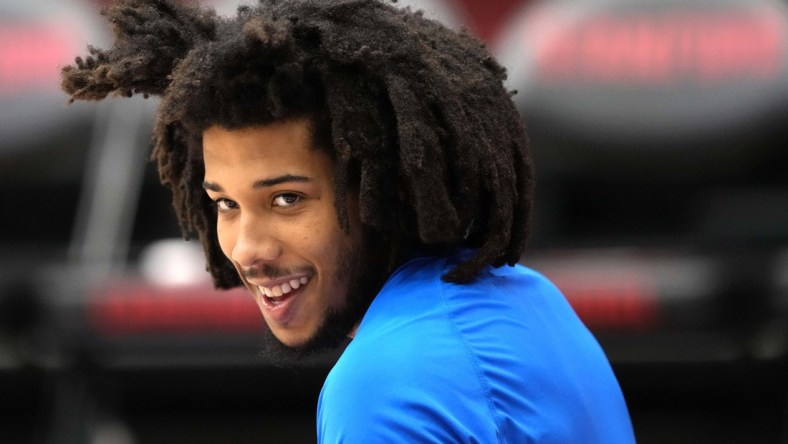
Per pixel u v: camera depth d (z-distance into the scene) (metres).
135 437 12.89
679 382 12.24
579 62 11.98
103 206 13.44
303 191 4.42
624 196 14.01
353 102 4.30
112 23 4.72
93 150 13.46
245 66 4.25
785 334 11.76
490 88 4.67
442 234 4.36
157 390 12.59
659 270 11.86
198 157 4.93
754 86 11.67
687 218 13.99
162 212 14.61
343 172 4.36
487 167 4.45
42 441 12.91
